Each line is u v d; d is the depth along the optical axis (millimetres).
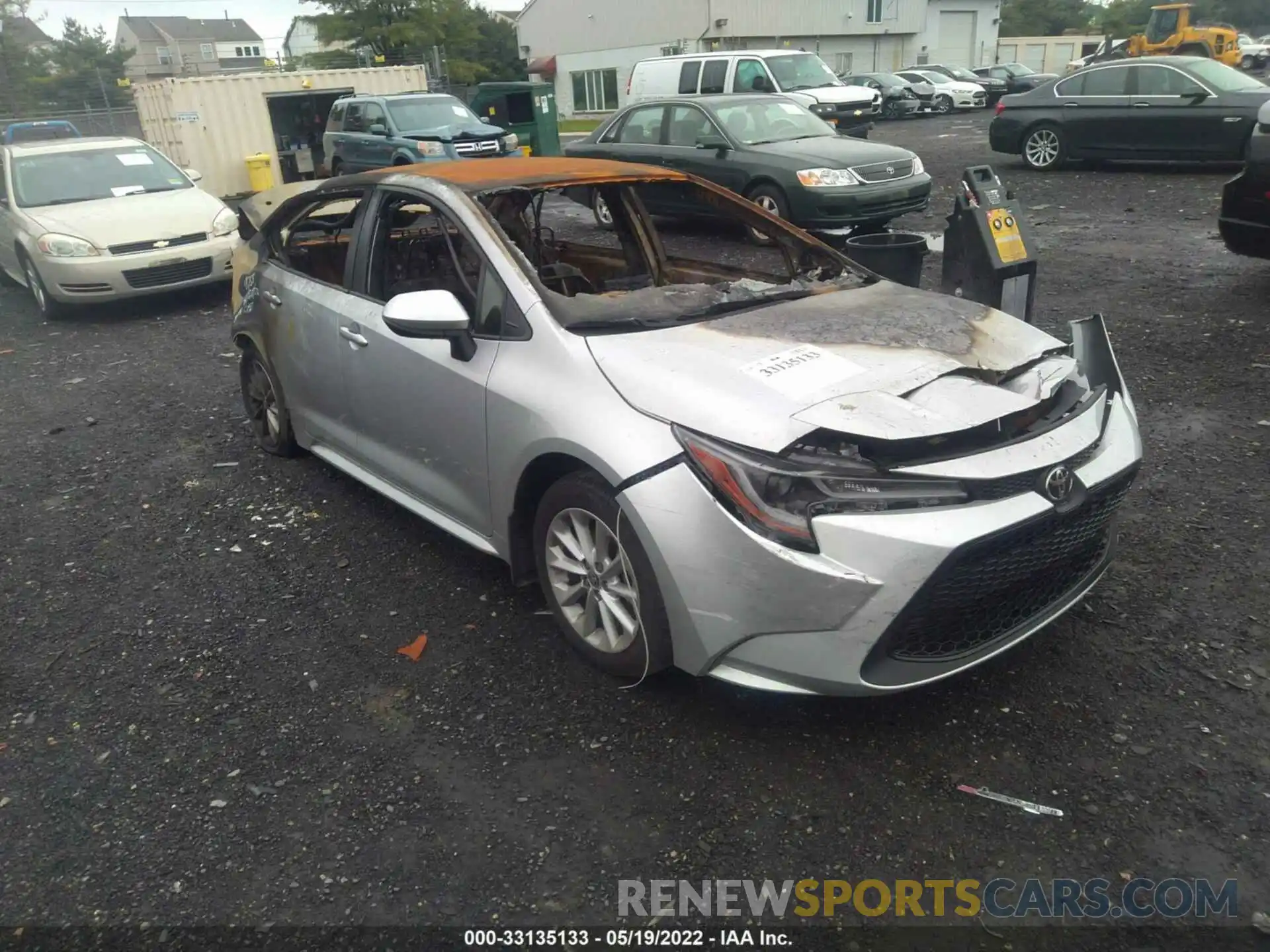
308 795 2871
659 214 5258
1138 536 4102
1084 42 53844
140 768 3021
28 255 9453
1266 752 2846
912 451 2727
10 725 3270
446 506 3889
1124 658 3305
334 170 18891
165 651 3670
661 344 3199
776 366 3004
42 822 2812
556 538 3361
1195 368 6059
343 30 44812
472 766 2963
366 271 4230
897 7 44469
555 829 2703
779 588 2648
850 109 18562
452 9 46281
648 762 2939
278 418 5312
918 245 5703
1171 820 2629
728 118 11438
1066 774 2809
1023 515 2691
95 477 5445
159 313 9750
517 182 3998
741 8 40375
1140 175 14148
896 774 2842
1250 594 3633
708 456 2730
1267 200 6797
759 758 2930
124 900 2529
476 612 3814
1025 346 3355
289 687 3400
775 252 4516
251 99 20359
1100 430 3068
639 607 2990
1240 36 47781
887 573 2582
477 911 2459
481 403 3447
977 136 23219
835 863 2557
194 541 4574
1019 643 3096
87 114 29656
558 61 47688
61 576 4309
